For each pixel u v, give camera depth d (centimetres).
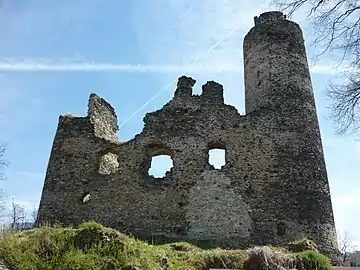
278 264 1338
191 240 1891
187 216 1958
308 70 2314
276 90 2191
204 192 1994
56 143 2212
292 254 1457
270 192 1969
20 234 1421
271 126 2108
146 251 1340
